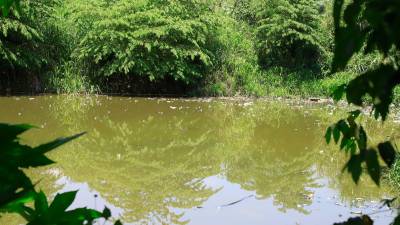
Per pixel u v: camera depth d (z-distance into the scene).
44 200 1.06
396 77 0.96
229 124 11.91
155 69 14.65
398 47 0.92
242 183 7.41
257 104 14.66
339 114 13.23
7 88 14.86
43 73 15.23
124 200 6.55
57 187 6.95
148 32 14.16
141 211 6.13
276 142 10.23
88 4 14.84
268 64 16.95
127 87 15.62
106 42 14.60
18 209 1.03
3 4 1.25
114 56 15.24
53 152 8.96
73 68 15.54
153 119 12.09
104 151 9.15
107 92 15.49
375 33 0.93
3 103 13.34
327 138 1.58
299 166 8.45
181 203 6.44
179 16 15.10
